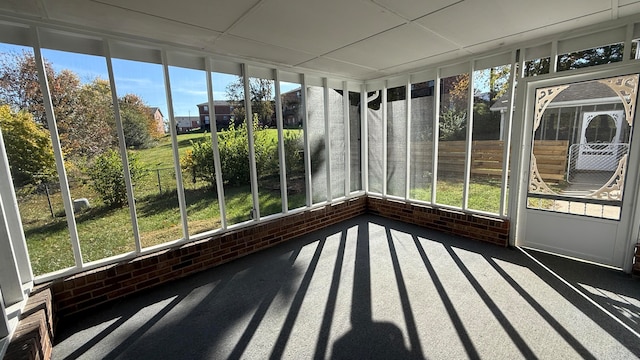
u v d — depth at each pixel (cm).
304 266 308
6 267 186
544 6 212
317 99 425
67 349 192
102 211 259
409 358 176
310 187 423
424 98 408
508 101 324
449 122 385
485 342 186
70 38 230
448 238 374
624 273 268
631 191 261
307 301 241
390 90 452
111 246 264
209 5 195
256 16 215
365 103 489
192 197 311
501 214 346
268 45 286
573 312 213
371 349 184
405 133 438
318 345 189
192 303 244
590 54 270
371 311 224
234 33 250
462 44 298
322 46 293
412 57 342
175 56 285
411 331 199
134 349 191
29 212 225
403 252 334
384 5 202
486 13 221
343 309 228
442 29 253
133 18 214
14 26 207
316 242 376
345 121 466
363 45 292
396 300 237
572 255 303
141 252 273
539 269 281
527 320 206
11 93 212
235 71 331
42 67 215
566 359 170
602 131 273
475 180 370
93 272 242
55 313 219
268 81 364
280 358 179
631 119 256
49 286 219
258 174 363
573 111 286
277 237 373
